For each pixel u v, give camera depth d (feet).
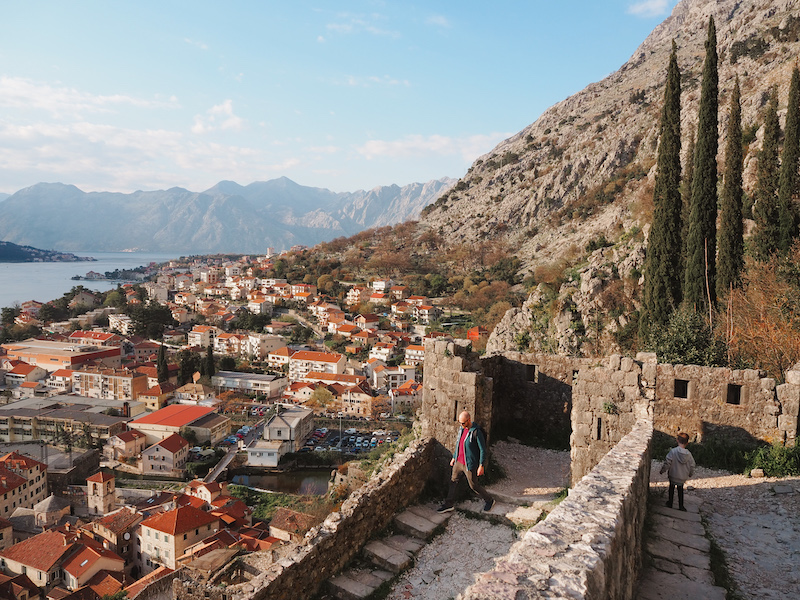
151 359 466.70
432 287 548.72
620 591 18.99
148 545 160.45
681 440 40.04
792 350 70.90
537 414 63.05
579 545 16.21
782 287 91.45
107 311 633.20
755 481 44.39
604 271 175.42
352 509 37.76
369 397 331.77
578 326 168.35
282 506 198.90
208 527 164.35
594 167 566.36
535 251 511.40
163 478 259.19
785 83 243.81
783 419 48.32
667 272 117.29
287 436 264.72
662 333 76.74
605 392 47.01
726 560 31.35
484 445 43.04
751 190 146.61
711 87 110.42
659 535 34.58
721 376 51.16
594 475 24.80
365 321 484.74
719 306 106.42
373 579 35.17
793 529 35.37
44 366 427.74
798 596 27.02
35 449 284.61
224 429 308.40
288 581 31.35
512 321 195.83
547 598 12.87
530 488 47.52
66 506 211.00
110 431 297.74
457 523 42.27
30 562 155.12
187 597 44.96
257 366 437.17
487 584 13.71
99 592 142.92
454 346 50.52
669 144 118.21
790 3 457.68
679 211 117.91
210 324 545.44
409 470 45.75
